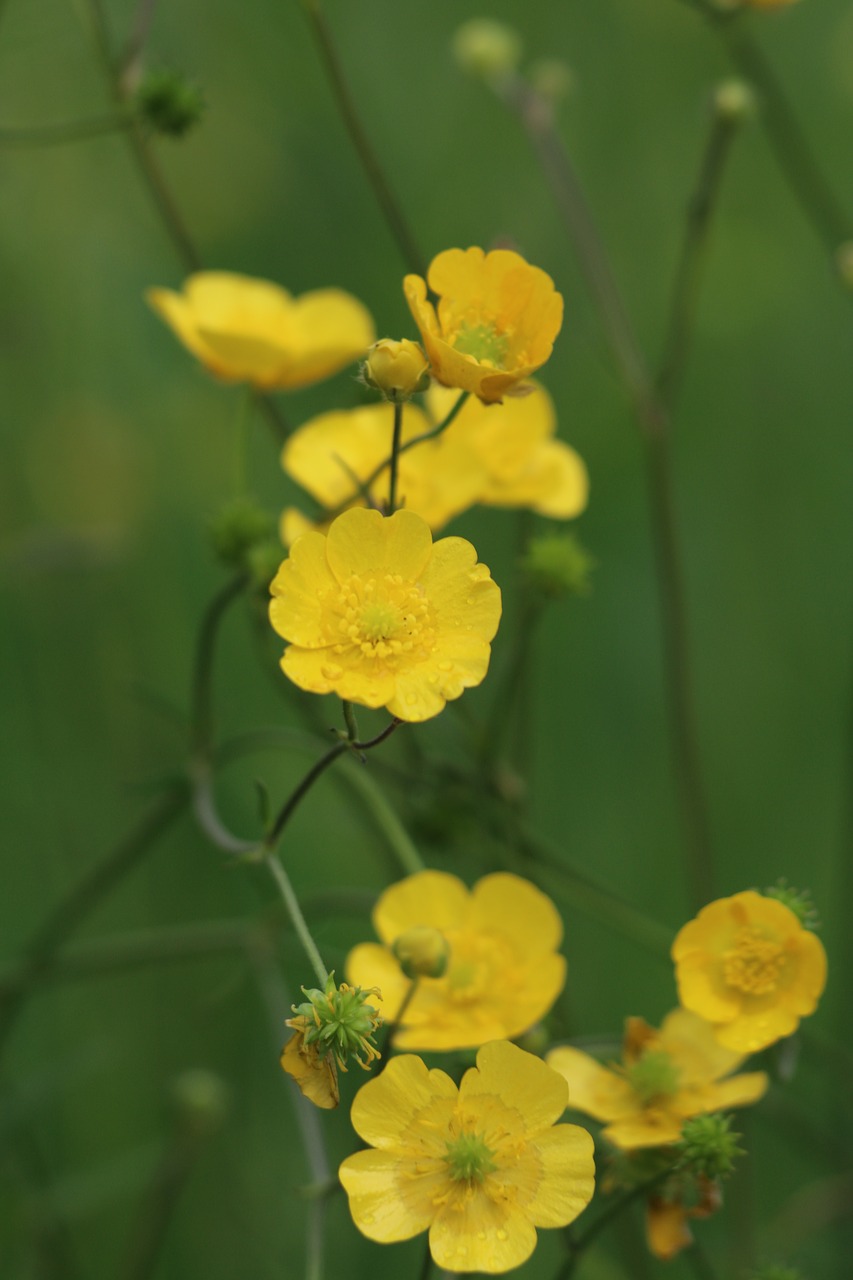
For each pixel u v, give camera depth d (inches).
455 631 17.8
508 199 29.0
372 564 17.9
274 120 28.9
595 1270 21.2
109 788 24.0
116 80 21.0
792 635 28.2
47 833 23.8
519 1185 17.6
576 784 26.4
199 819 20.0
